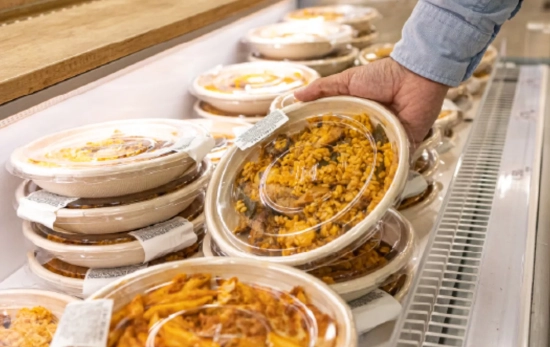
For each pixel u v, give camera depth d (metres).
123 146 0.96
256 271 0.70
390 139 0.89
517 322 0.86
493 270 0.98
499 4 0.99
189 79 1.49
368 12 1.89
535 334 0.83
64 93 0.97
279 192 0.87
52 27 1.19
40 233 0.93
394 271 0.81
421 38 1.00
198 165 1.00
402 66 1.02
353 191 0.84
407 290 0.83
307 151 0.91
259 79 1.45
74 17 1.29
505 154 1.33
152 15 1.32
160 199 0.91
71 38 1.10
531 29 1.98
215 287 0.69
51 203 0.89
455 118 1.35
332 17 1.87
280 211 0.85
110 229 0.90
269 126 0.95
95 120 1.17
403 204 1.04
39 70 0.91
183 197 0.93
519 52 2.01
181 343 0.59
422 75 1.00
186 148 0.93
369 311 0.77
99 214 0.87
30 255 0.95
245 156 0.95
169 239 0.90
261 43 1.62
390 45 1.76
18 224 1.02
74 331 0.60
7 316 0.79
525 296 0.90
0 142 0.97
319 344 0.60
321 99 0.98
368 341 0.77
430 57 0.99
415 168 1.11
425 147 1.12
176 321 0.62
